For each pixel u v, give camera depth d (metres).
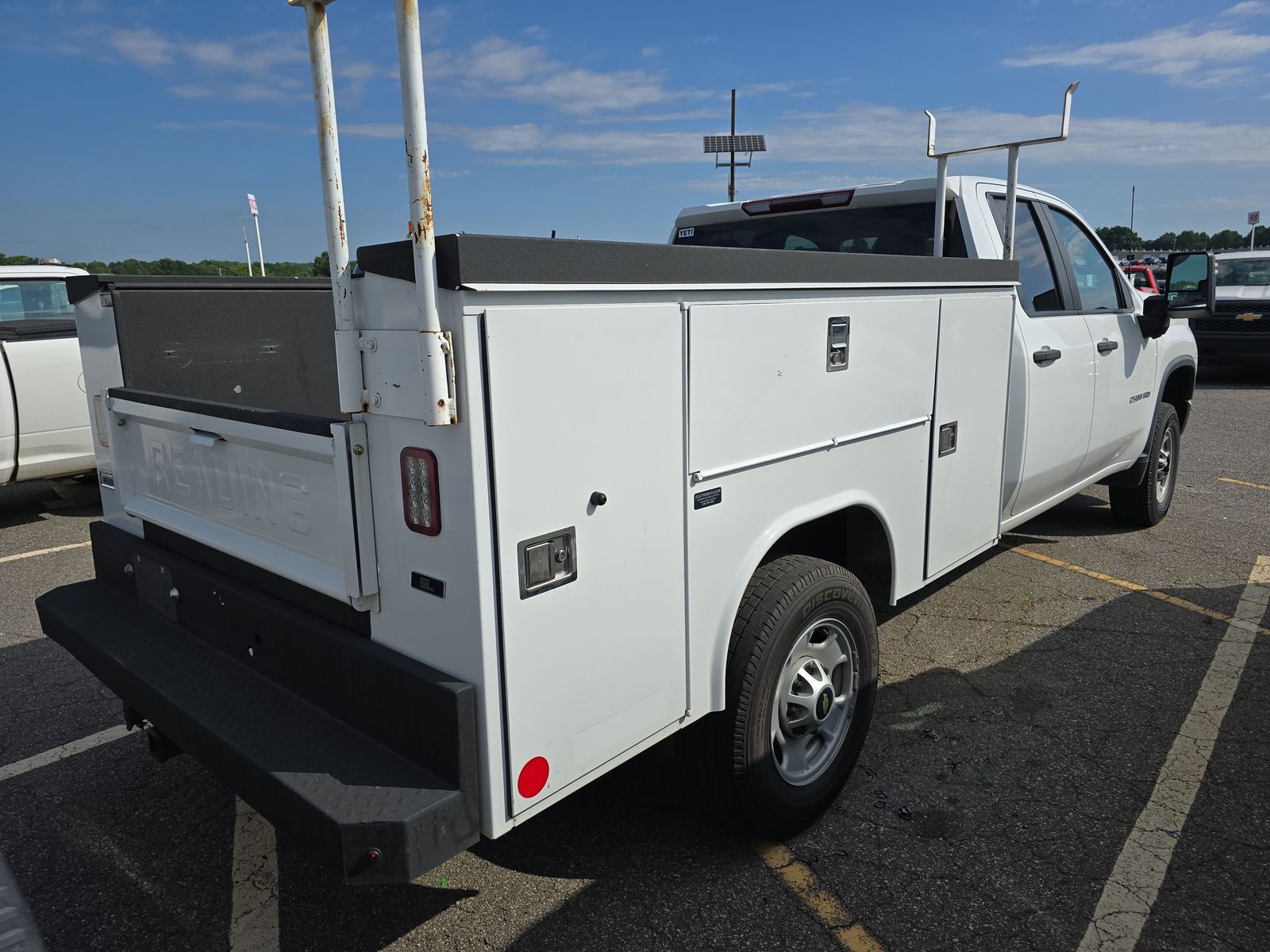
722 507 2.38
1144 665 4.04
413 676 1.91
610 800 3.04
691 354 2.20
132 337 3.00
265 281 3.46
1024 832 2.85
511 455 1.80
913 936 2.40
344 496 1.97
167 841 2.90
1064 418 4.43
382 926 2.48
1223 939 2.38
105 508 3.14
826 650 2.86
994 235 4.13
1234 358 13.67
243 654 2.46
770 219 4.91
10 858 2.82
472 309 1.70
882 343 2.94
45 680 4.11
